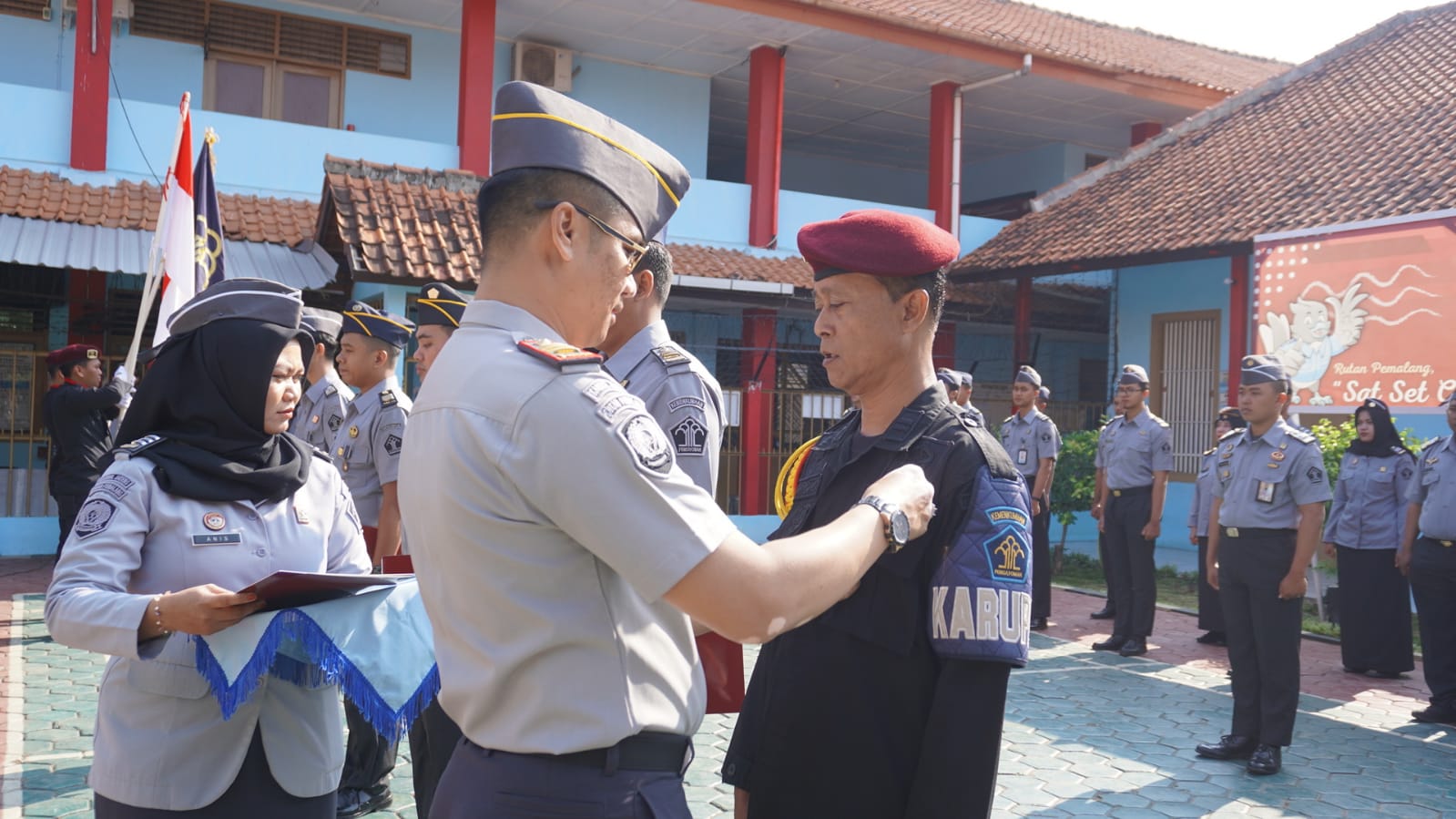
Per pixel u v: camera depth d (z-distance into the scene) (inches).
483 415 55.7
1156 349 582.9
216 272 285.6
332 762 95.0
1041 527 352.8
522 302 60.7
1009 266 555.8
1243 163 552.4
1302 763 213.6
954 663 71.1
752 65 577.3
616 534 53.3
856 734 74.4
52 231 383.9
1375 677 294.8
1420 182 429.7
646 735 58.1
